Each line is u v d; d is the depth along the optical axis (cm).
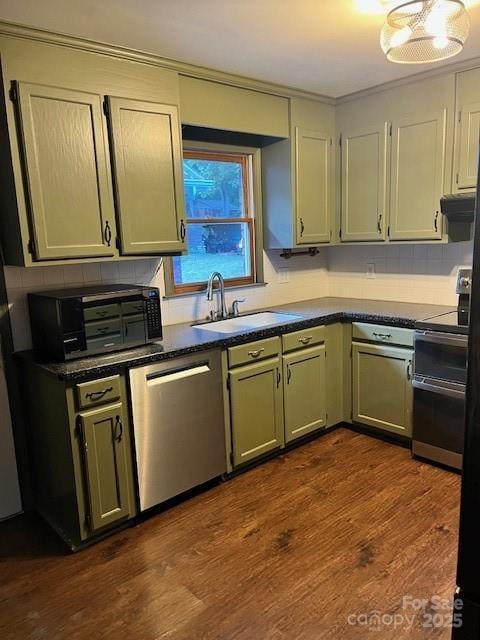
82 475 227
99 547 235
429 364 292
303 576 209
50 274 266
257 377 297
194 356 262
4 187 232
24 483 270
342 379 356
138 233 262
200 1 200
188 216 332
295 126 342
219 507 265
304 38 243
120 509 241
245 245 372
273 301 387
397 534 235
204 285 346
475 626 95
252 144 357
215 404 276
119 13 208
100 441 230
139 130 257
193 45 247
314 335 330
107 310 242
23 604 200
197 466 272
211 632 182
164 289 317
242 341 286
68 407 219
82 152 238
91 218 245
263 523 249
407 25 190
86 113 238
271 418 310
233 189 358
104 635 182
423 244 351
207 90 292
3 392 258
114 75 246
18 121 218
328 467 304
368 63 284
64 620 190
